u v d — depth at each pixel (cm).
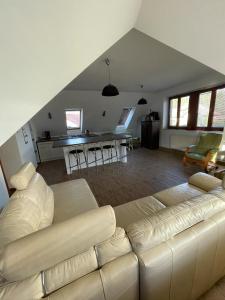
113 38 177
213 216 108
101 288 71
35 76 112
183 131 538
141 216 154
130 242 87
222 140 365
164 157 529
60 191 211
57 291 68
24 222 109
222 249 114
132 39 233
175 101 577
